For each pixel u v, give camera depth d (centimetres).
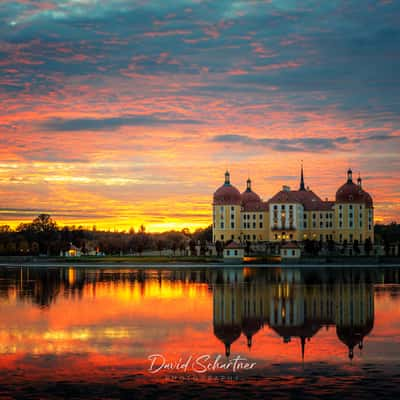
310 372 5675
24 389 5178
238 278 15862
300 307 9938
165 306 10106
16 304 10388
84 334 7488
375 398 4916
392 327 8000
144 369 5806
